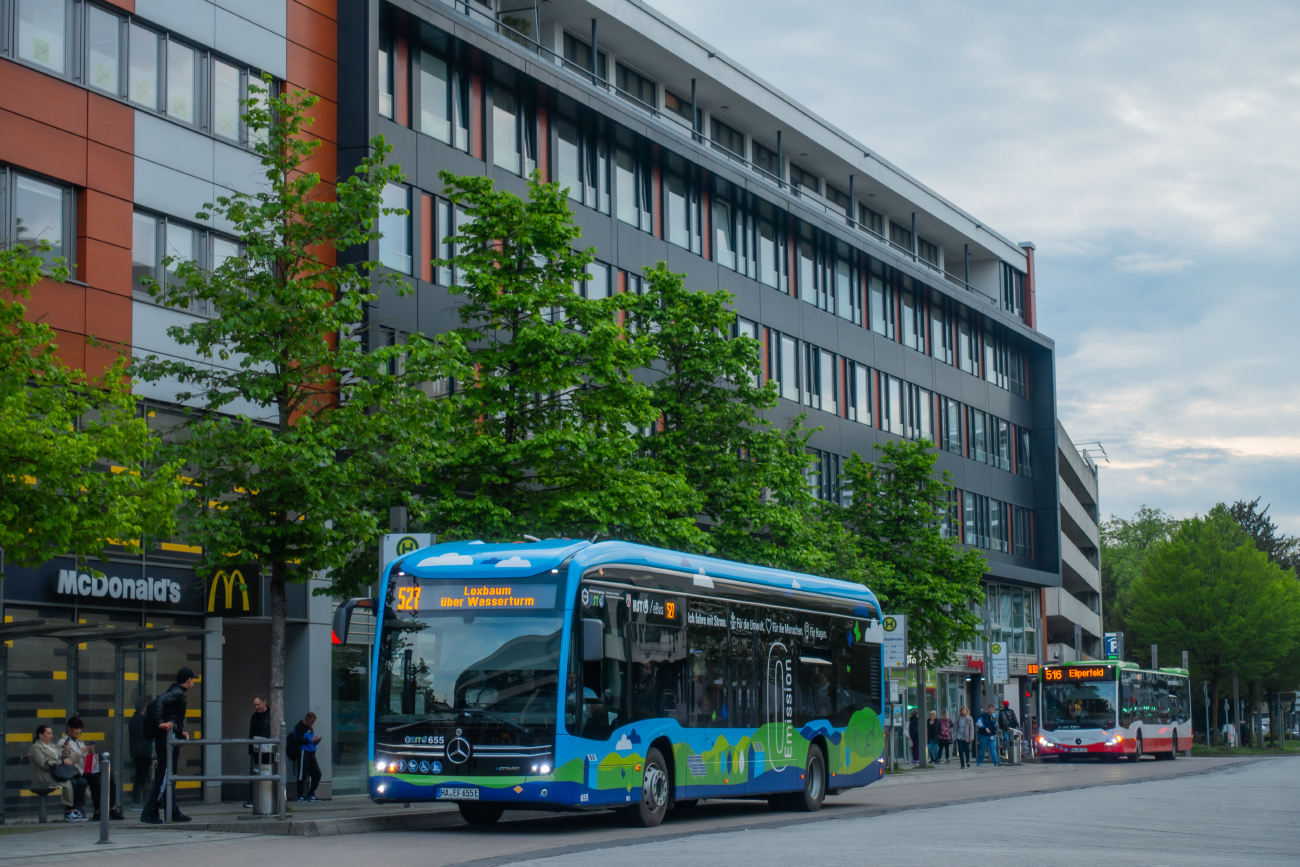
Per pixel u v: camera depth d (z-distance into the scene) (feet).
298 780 87.04
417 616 59.72
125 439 61.52
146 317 85.51
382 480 69.87
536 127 121.29
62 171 81.61
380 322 101.24
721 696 67.77
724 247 150.92
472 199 85.25
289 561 69.46
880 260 181.57
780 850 48.29
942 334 204.74
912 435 192.13
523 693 57.67
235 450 66.95
